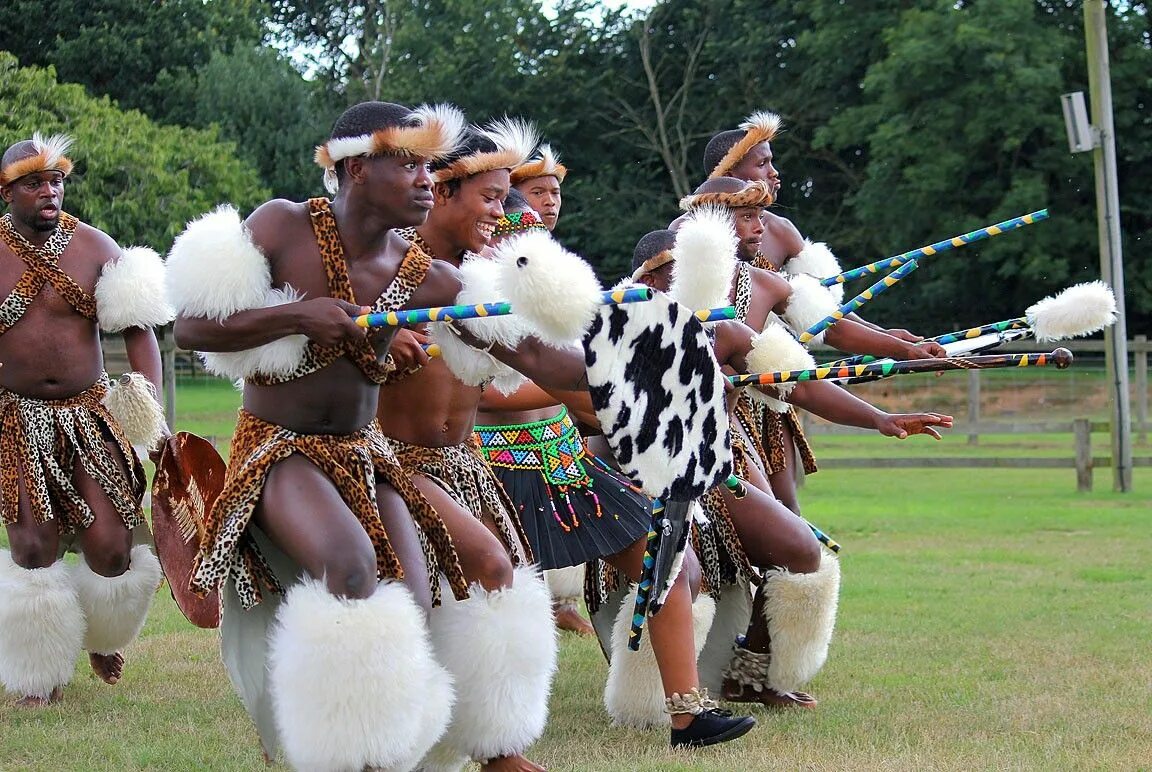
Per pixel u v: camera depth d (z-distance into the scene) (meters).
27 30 33.38
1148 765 4.37
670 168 33.22
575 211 33.59
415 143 3.90
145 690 5.66
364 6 40.31
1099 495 13.03
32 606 5.37
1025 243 27.44
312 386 3.94
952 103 27.05
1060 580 8.12
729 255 4.69
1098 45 13.01
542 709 4.18
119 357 19.34
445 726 3.84
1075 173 27.34
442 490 4.28
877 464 13.63
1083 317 5.04
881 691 5.48
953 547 9.55
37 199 5.59
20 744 4.80
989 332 5.31
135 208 20.47
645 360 4.05
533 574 4.23
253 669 4.04
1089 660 5.97
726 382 4.42
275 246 3.93
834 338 5.72
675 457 4.11
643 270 5.21
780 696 5.34
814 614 5.23
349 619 3.62
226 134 32.34
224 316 3.83
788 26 32.97
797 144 32.84
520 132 4.75
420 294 4.09
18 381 5.57
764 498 5.27
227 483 3.94
